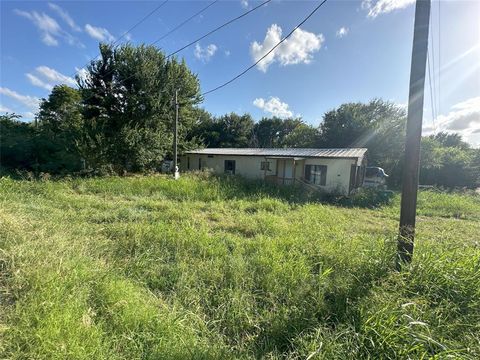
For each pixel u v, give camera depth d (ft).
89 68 52.21
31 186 26.68
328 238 15.26
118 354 6.05
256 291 9.45
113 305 7.51
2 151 44.27
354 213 27.50
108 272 9.49
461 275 8.66
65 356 5.44
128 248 12.71
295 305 8.55
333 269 10.77
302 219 21.61
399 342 6.35
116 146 46.55
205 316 8.13
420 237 17.01
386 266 9.71
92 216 18.54
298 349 6.60
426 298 8.15
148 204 24.13
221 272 10.56
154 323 7.02
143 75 51.47
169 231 14.69
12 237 11.03
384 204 33.50
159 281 9.87
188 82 59.06
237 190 34.12
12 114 55.36
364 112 88.53
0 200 19.61
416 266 9.38
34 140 48.34
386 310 7.18
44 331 5.88
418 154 10.47
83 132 45.62
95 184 33.01
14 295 7.40
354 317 7.52
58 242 11.43
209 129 112.16
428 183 65.72
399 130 70.95
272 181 45.65
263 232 17.12
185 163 65.21
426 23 10.28
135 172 51.16
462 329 7.12
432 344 6.28
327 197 37.93
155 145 51.98
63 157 47.50
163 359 5.89
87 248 11.73
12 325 6.19
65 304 7.02
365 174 56.49
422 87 10.43
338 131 83.51
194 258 11.93
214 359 6.17
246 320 7.84
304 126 109.50
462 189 56.65
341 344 6.50
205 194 30.09
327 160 42.96
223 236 15.53
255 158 52.16
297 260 11.58
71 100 82.23
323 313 8.04
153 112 53.93
